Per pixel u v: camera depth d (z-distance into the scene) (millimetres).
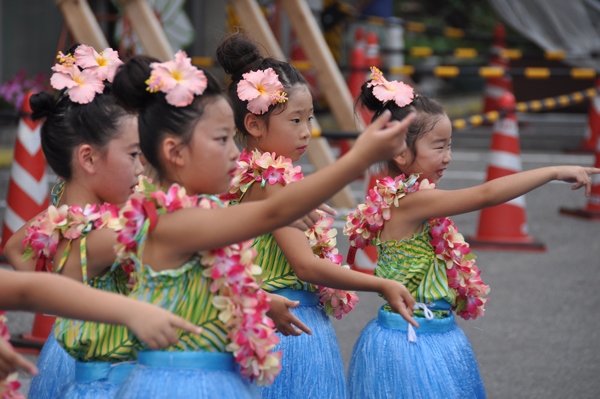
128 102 3152
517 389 6043
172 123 3002
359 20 21578
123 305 2699
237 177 4172
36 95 3594
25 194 8438
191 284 3039
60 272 3455
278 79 4301
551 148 20141
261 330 3051
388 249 4301
